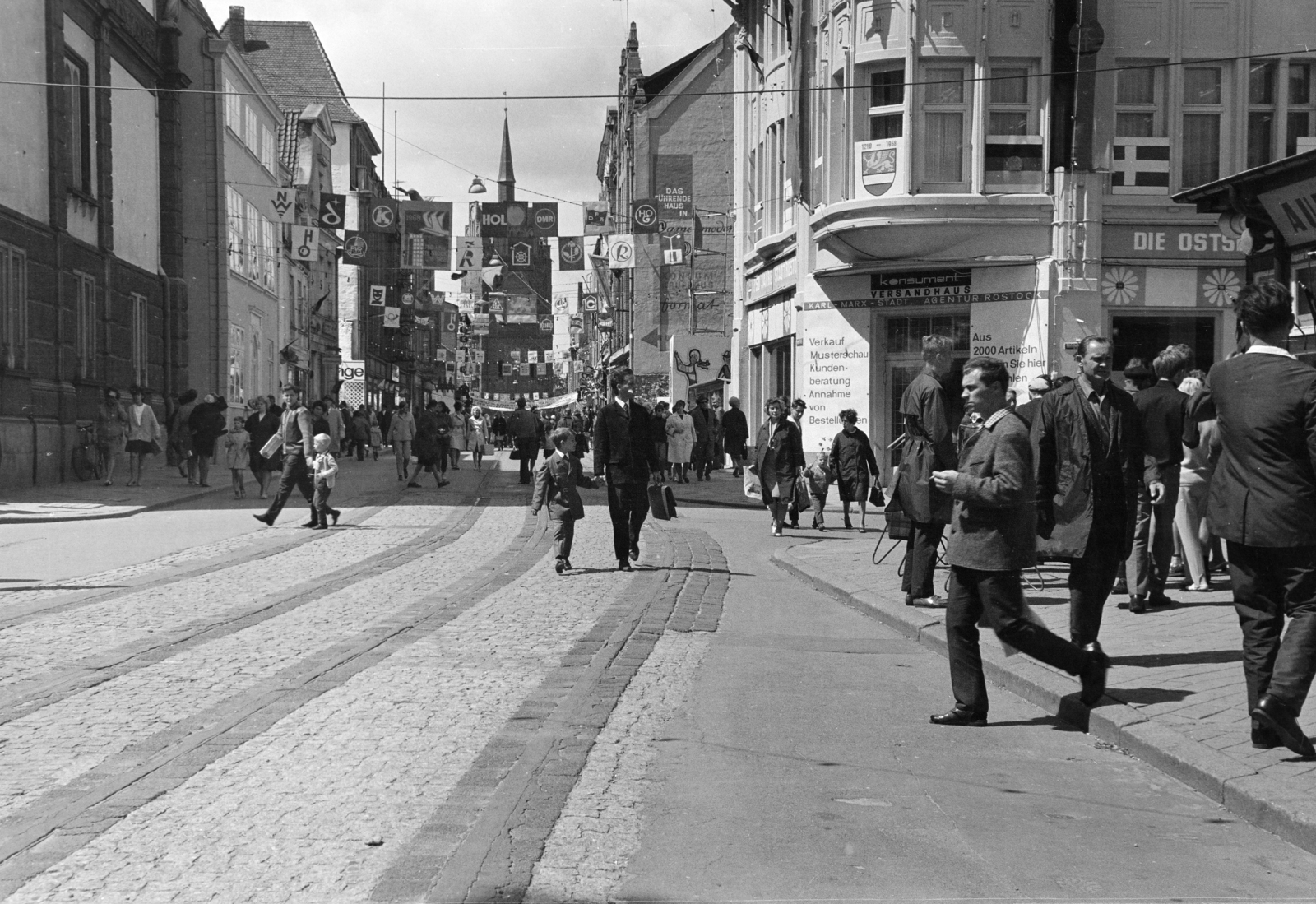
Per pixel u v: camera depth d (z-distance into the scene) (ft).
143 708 25.03
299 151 204.74
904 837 17.88
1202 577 41.06
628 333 220.43
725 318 168.25
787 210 102.17
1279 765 20.17
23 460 83.66
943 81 81.92
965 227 81.92
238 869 16.11
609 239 114.62
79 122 97.66
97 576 45.60
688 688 27.96
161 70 119.14
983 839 17.83
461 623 35.70
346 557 52.08
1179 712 23.68
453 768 20.85
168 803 18.86
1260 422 20.65
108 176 102.06
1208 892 15.88
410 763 21.09
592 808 18.93
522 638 33.30
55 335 90.43
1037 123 81.87
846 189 85.20
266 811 18.48
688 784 20.35
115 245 105.91
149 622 35.42
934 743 23.34
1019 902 15.47
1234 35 80.94
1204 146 81.76
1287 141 81.20
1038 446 27.63
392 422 106.01
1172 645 30.76
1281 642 21.09
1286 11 80.79
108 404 90.22
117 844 17.03
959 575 24.67
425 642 32.65
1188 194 39.34
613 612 37.78
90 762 21.18
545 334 501.56
